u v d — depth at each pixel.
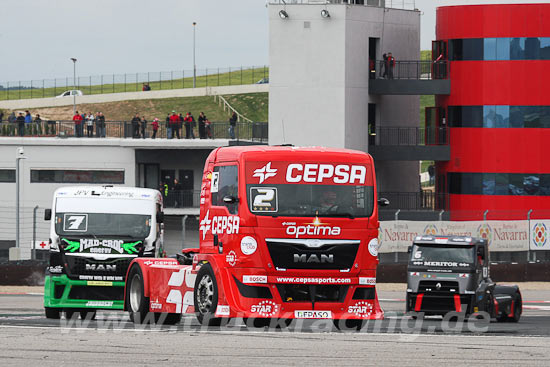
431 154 125.88
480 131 123.00
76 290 50.59
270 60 126.56
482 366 29.72
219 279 39.38
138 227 51.19
